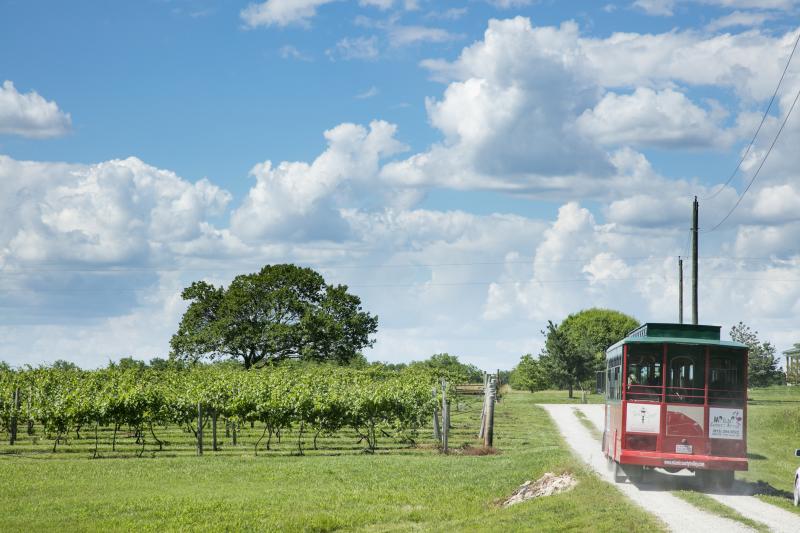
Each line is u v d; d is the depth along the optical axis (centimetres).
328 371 5725
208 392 3322
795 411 4031
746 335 6831
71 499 1962
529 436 3712
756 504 1820
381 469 2503
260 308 7344
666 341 2070
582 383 6962
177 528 1633
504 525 1561
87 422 3100
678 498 1850
